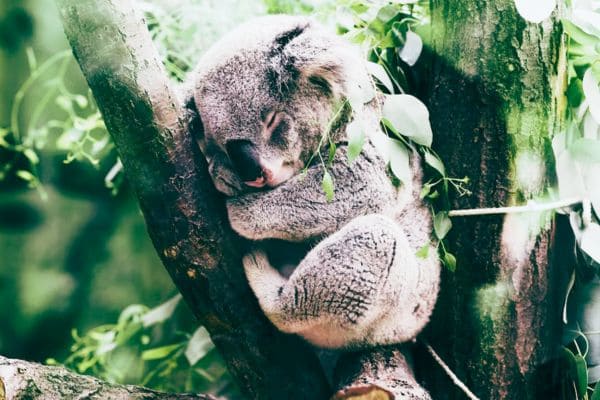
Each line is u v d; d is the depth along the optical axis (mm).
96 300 6617
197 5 4309
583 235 2674
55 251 6809
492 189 2596
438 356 2768
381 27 3133
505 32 2506
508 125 2547
